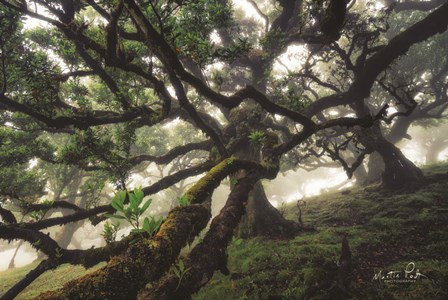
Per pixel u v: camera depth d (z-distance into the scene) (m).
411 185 14.12
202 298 7.77
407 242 8.47
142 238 1.69
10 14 6.12
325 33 2.67
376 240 8.93
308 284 6.94
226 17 5.71
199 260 2.35
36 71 6.09
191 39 4.62
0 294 11.78
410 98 10.22
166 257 1.63
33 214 5.73
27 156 9.60
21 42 7.41
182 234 1.95
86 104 7.43
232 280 8.45
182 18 5.40
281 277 7.65
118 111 7.67
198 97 10.69
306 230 11.75
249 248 10.68
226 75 15.15
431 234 8.45
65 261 4.63
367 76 10.82
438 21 9.31
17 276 14.51
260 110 11.10
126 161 7.39
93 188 7.20
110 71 7.42
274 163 6.67
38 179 11.99
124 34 5.03
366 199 14.52
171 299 1.80
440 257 7.13
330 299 6.17
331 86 12.28
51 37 8.38
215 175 3.71
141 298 1.71
